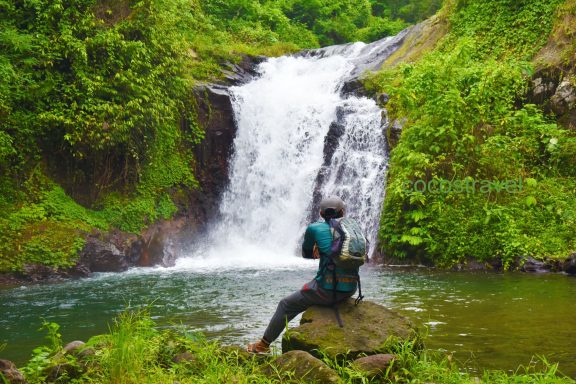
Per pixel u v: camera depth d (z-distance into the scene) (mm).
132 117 16750
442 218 14594
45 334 8164
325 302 5859
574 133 15555
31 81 15430
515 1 18797
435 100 15250
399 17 41438
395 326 5840
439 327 7926
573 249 13273
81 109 16062
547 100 16219
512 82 16266
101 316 9305
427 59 16547
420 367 5484
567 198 14422
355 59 23297
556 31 17047
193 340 6180
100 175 16844
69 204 15750
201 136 19453
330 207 5965
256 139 20453
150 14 17891
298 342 5691
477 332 7621
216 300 10453
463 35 19703
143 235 16781
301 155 19562
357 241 5789
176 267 15859
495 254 13758
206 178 19828
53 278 13641
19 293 11656
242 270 14719
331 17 36969
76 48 15914
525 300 9688
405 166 15477
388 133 16969
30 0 15750
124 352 5266
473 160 15086
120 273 14695
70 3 16562
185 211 18703
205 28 25844
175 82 18828
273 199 19391
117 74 16266
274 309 9562
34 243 14000
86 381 5188
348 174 17969
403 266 14664
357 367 5215
